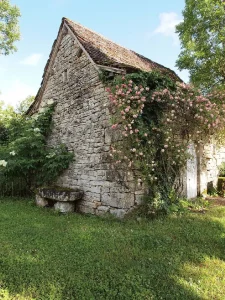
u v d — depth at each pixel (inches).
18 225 225.8
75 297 114.1
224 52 426.6
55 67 385.4
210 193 388.2
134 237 185.6
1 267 141.2
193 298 114.7
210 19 425.4
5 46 618.5
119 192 240.5
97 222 238.2
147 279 129.0
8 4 590.9
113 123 241.9
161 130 249.8
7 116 496.4
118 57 304.8
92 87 288.2
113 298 113.7
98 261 150.3
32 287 121.3
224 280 131.0
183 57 465.4
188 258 156.3
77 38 311.4
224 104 283.0
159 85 256.8
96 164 274.7
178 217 242.2
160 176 261.0
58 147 347.9
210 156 401.4
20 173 381.4
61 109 361.4
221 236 190.5
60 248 169.9
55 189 303.7
